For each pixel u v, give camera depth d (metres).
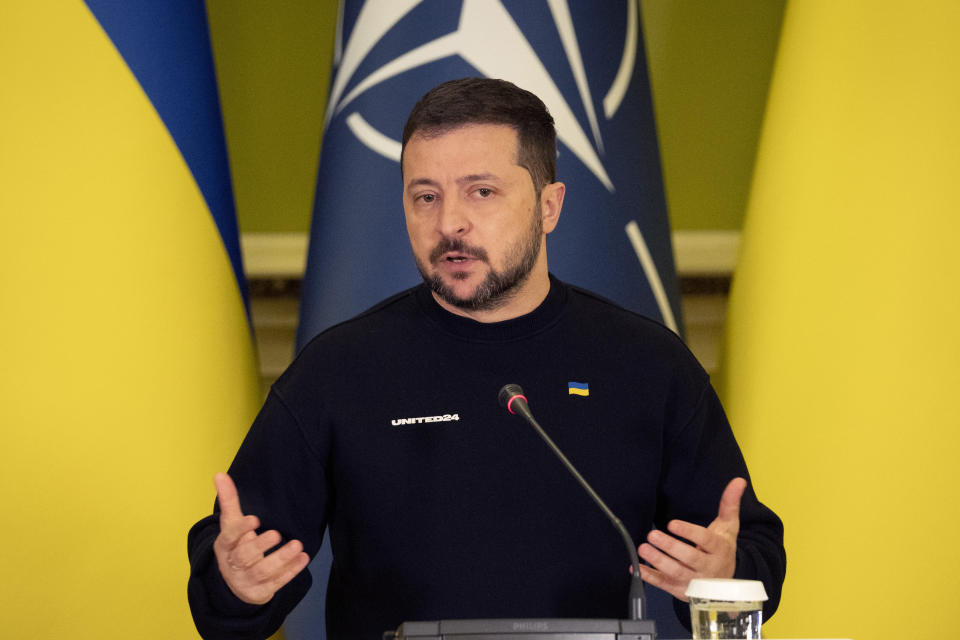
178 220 7.65
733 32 10.60
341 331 6.09
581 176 8.04
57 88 7.20
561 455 4.89
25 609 6.99
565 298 6.09
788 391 8.57
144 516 7.27
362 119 8.18
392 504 5.60
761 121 10.59
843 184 8.44
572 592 5.47
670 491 5.96
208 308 7.79
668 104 10.59
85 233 7.20
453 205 5.58
